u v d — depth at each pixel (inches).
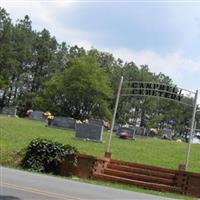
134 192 711.7
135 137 1718.8
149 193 733.3
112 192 661.3
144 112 4148.6
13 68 3762.3
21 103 3722.9
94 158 842.2
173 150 1295.5
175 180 796.6
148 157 1088.2
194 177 772.6
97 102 3275.1
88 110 3371.1
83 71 3203.7
